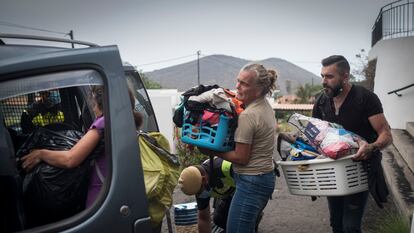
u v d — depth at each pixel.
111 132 2.21
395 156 7.63
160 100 9.34
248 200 3.09
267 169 3.11
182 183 3.47
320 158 3.23
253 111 3.01
